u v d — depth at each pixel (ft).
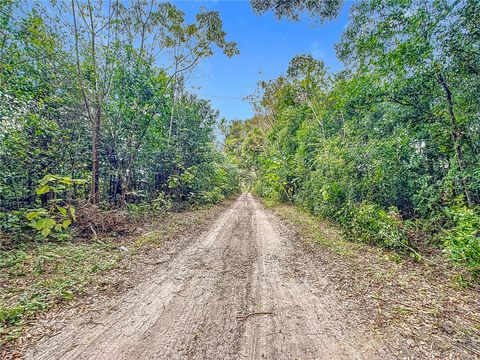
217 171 62.28
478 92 18.78
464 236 13.71
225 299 11.68
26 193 23.08
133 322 9.63
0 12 20.47
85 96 27.12
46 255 15.96
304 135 46.52
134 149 35.09
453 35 17.92
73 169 28.89
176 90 46.37
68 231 21.47
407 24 20.03
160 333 8.95
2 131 18.10
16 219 18.40
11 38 21.39
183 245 21.24
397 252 19.17
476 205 18.93
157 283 13.35
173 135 48.78
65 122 28.22
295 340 8.68
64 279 12.99
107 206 29.17
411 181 24.06
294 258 18.21
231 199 76.28
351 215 26.18
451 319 10.03
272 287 13.12
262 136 80.43
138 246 19.97
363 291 12.70
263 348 8.23
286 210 45.39
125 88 31.71
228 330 9.21
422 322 9.84
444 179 20.99
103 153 33.14
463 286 12.92
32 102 22.47
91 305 10.82
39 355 7.66
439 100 21.42
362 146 28.50
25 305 10.22
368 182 27.12
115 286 12.78
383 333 9.13
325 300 11.73
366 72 24.31
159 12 34.76
